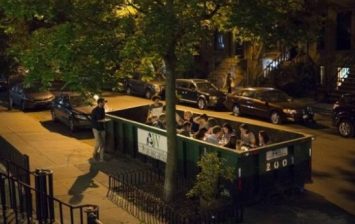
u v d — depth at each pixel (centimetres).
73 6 940
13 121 2261
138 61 1046
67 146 1684
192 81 2736
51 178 845
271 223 973
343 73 2820
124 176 1273
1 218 847
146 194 1110
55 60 901
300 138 1150
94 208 648
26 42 1016
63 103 2086
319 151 1599
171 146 1069
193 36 977
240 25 933
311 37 1012
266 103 2208
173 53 1023
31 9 889
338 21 2897
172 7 912
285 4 977
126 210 1016
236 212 969
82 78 919
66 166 1392
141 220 939
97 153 1501
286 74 3000
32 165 1405
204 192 971
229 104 2456
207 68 3828
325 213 1038
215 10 983
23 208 881
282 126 2095
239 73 3403
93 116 1447
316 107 2544
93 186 1191
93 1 952
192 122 1438
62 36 892
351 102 1836
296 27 995
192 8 928
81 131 2005
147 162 1366
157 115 1544
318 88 2786
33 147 1669
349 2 2805
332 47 2936
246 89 2366
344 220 998
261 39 994
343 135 1838
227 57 3634
